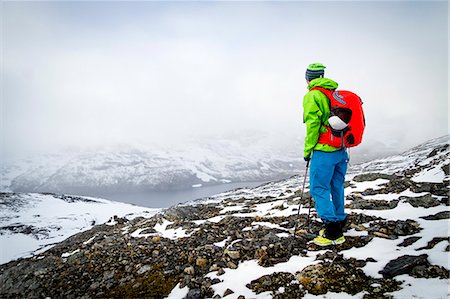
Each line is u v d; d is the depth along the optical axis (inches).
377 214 265.4
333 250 205.8
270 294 169.9
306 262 195.8
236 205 433.7
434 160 496.4
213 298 176.6
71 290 217.3
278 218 298.5
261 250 214.1
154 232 314.8
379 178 434.0
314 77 215.6
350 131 201.3
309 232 243.9
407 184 352.5
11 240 767.7
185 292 189.0
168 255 243.4
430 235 202.5
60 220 1028.5
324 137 206.7
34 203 1279.5
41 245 722.8
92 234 426.6
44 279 239.9
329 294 159.8
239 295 174.1
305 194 423.2
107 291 208.1
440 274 157.6
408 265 168.9
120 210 1298.0
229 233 275.0
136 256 250.5
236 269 205.0
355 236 222.5
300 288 169.9
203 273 209.3
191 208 421.7
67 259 273.7
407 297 145.6
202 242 261.6
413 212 255.8
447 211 243.1
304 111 207.0
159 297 190.5
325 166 209.9
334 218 211.5
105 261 252.2
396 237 211.8
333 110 200.1
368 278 168.2
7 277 261.9
